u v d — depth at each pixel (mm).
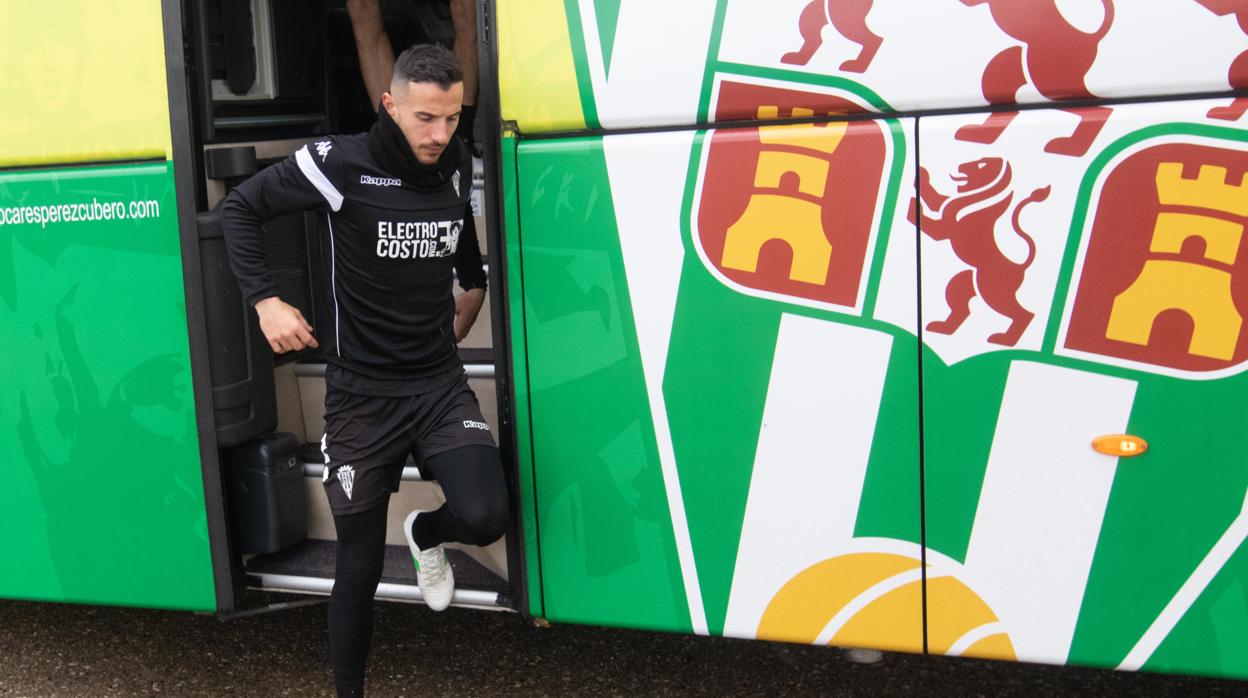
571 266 2926
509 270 2975
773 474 2879
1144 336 2615
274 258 3654
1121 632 2748
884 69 2666
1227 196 2525
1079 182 2598
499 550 3287
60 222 3229
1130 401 2648
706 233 2820
